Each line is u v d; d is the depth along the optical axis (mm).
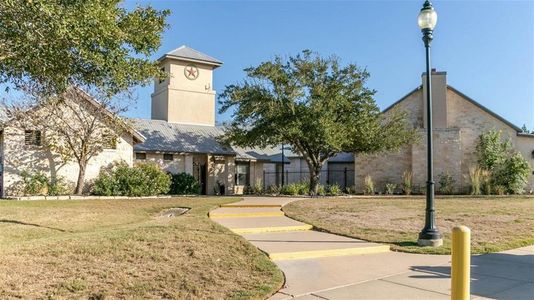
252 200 19594
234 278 6637
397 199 21406
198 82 33750
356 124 24828
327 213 14500
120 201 18781
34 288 5898
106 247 7887
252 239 9938
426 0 10070
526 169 27594
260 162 33156
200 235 9188
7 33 7277
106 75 8789
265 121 24250
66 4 7023
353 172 34969
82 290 5926
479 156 29312
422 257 8586
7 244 8562
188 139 30359
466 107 30344
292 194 26422
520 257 8789
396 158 30953
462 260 4320
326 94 24156
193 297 5832
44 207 15781
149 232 9305
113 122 23141
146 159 27891
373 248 9141
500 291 6285
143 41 9188
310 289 6234
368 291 6129
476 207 16578
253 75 23922
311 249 8734
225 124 31172
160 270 6840
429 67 10047
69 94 21531
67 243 8156
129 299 5707
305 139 24344
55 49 7770
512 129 29812
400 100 31000
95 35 7465
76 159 23312
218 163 30719
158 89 34188
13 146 21922
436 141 29594
